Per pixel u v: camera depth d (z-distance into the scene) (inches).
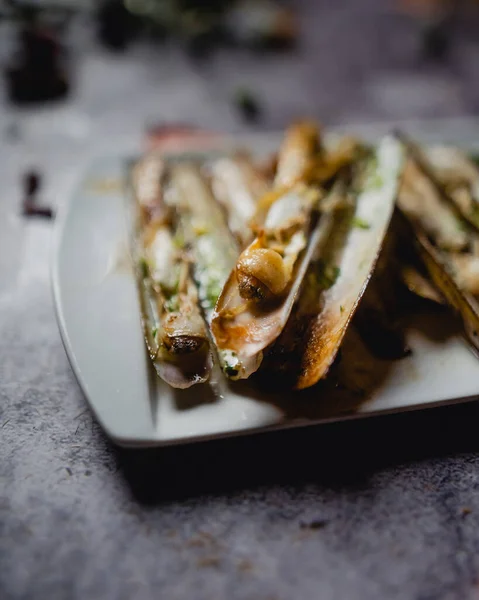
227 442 10.3
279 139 16.7
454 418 10.8
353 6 34.1
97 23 25.9
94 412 9.9
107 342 10.9
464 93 23.7
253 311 10.8
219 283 12.1
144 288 12.0
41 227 14.4
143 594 8.8
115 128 19.3
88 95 21.3
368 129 17.6
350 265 12.3
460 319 11.7
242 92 21.3
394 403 10.4
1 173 16.3
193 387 10.4
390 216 12.9
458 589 9.0
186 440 9.8
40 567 9.0
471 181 14.7
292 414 10.1
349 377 10.7
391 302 12.0
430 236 13.3
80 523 9.4
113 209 13.9
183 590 8.8
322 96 22.8
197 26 26.4
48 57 20.4
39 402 10.9
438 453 10.3
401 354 11.1
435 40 27.7
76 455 10.1
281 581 8.9
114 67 23.9
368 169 14.3
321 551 9.2
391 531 9.5
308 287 11.7
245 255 11.1
